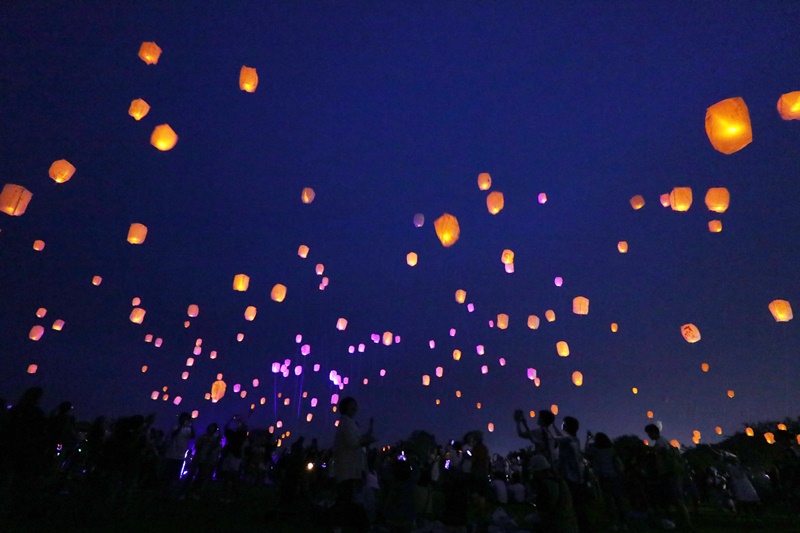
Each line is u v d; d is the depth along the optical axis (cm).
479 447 728
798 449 1034
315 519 712
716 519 936
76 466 1096
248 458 1462
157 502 902
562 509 539
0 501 574
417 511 626
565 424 682
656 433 831
